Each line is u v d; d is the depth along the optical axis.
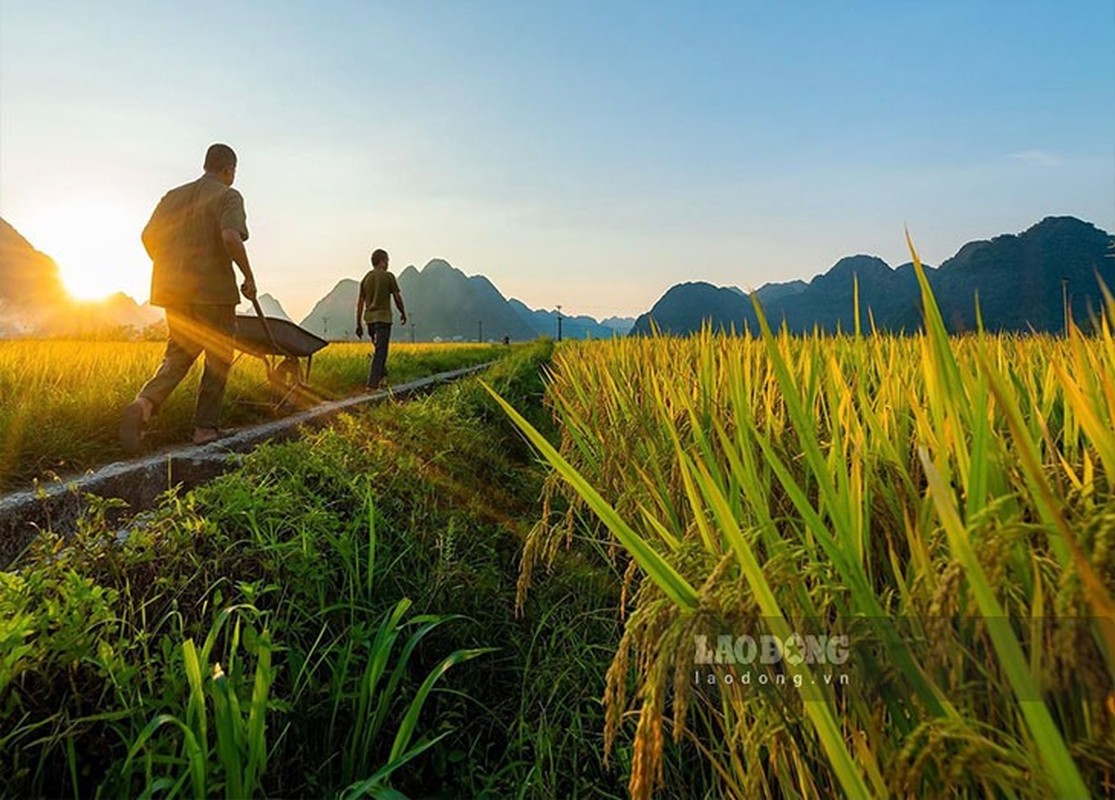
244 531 2.50
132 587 2.07
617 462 2.31
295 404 7.20
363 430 4.43
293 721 1.84
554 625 2.62
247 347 6.55
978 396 0.94
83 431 4.45
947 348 1.05
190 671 1.49
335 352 15.98
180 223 5.02
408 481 3.73
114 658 1.60
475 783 1.96
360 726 1.83
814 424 1.65
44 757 1.45
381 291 10.59
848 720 1.09
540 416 7.89
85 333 32.78
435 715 2.12
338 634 2.22
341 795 1.62
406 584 2.71
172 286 4.91
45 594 1.71
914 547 0.98
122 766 1.50
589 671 2.31
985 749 0.71
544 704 2.24
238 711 1.48
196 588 2.13
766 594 0.83
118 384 5.91
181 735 1.60
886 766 0.85
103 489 3.58
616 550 2.57
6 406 4.51
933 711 0.79
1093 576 0.61
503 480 5.13
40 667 1.58
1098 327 1.11
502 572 3.16
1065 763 0.63
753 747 1.21
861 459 1.33
